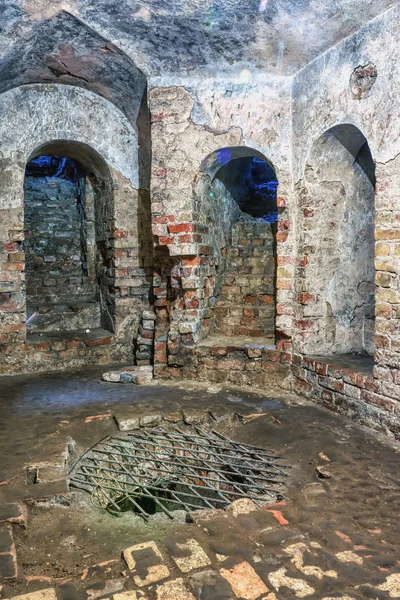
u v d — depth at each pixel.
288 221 3.88
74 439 3.19
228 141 3.96
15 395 3.97
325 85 3.45
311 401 3.73
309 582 1.75
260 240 4.95
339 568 1.82
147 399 3.81
